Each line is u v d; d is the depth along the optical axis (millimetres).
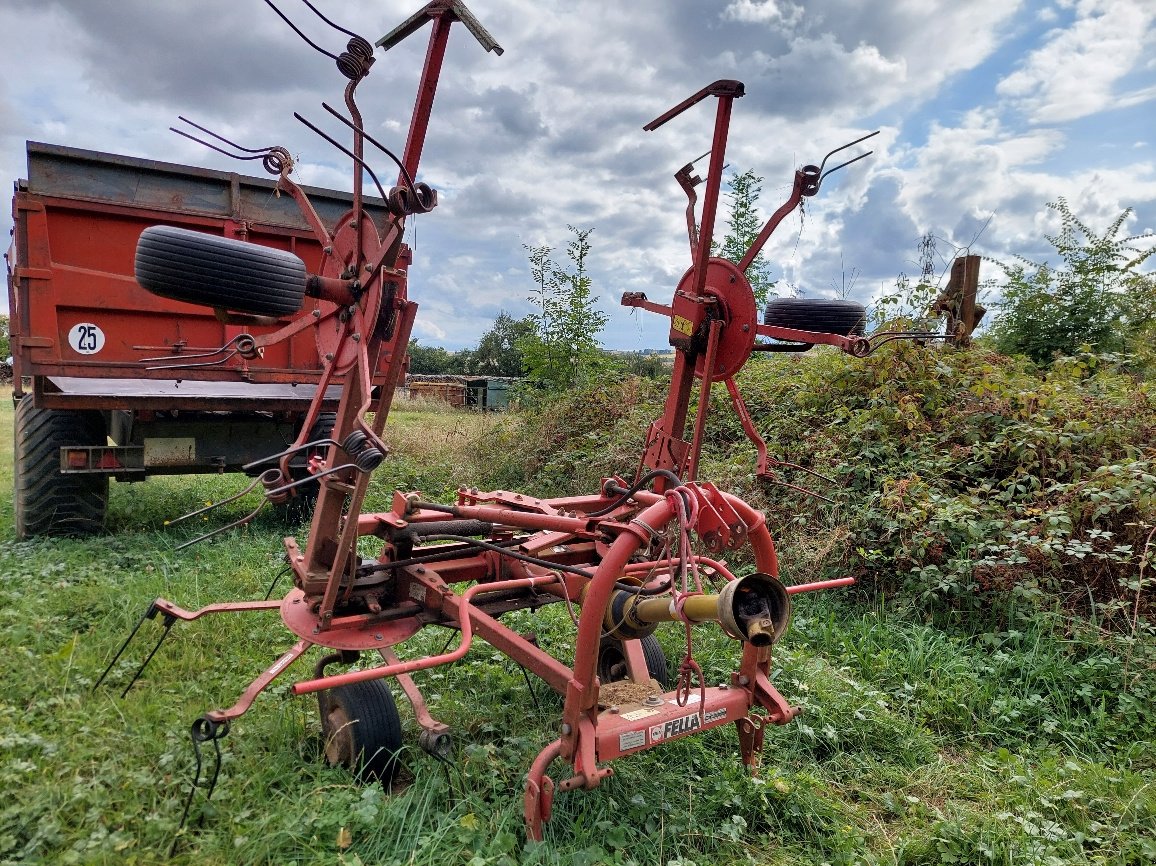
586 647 2781
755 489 6348
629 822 3021
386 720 3223
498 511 3637
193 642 4523
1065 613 4785
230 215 6902
